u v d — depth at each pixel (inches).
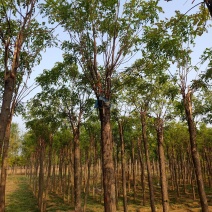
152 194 561.6
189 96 390.6
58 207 826.8
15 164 1990.7
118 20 328.2
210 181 1120.2
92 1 311.4
